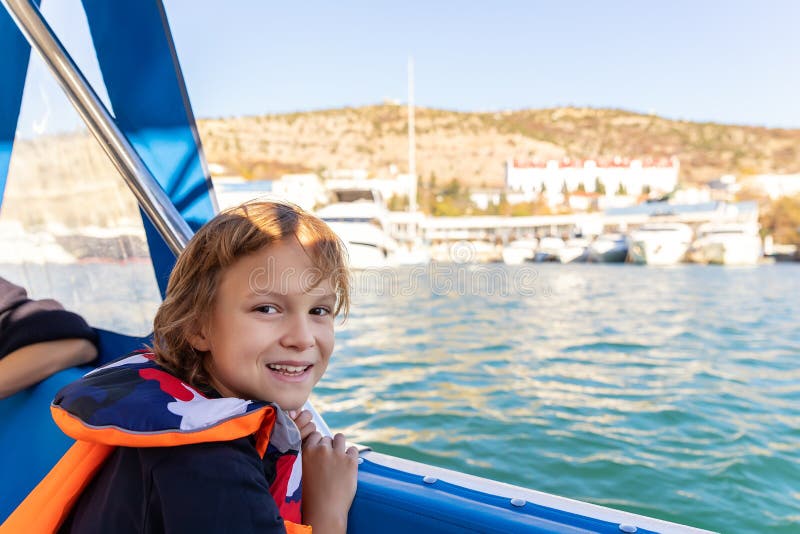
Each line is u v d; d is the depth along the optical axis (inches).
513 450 154.9
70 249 57.2
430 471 35.6
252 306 27.4
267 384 27.8
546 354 310.3
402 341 355.3
